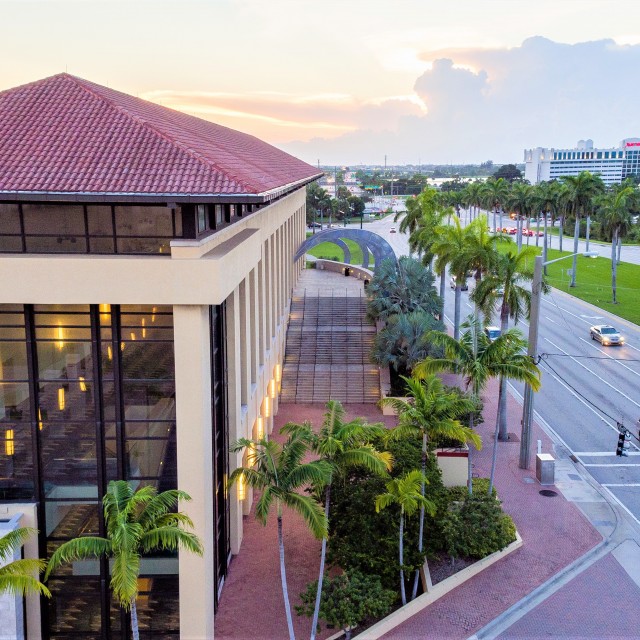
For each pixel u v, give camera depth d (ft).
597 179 285.23
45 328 68.90
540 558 90.07
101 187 62.69
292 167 159.63
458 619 77.20
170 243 65.87
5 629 65.92
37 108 75.77
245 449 90.79
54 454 70.54
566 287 294.05
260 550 91.61
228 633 74.08
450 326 221.87
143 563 71.26
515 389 164.25
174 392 70.23
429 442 99.40
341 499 83.35
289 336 173.17
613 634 74.90
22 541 62.39
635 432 135.23
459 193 479.41
